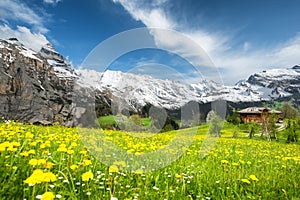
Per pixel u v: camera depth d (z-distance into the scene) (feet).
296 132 107.55
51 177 7.46
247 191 12.14
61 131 33.06
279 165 20.83
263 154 29.60
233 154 26.27
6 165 9.66
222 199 10.69
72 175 10.55
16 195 7.80
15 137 19.16
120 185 10.38
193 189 11.91
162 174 13.43
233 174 14.16
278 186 13.03
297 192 12.19
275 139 117.91
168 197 10.16
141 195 9.73
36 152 14.21
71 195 8.50
